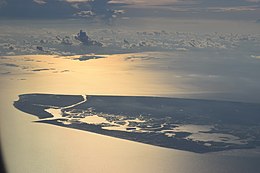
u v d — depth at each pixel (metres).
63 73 94.00
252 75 91.44
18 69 95.38
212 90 77.25
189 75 95.06
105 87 79.75
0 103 59.56
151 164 36.59
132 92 75.06
